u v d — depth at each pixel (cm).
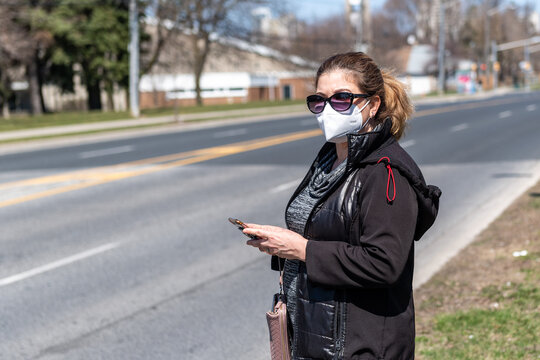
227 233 862
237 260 738
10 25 4019
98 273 698
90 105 5625
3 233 891
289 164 1517
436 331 473
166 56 5706
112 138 2634
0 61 4238
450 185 1166
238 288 641
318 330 209
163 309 587
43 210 1045
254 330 534
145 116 3750
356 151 205
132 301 609
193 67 5488
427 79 8512
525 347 425
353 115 214
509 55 11294
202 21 4831
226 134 2478
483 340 444
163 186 1255
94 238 851
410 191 200
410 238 196
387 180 199
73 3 4784
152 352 495
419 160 1524
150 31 5925
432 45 8931
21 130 2966
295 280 221
